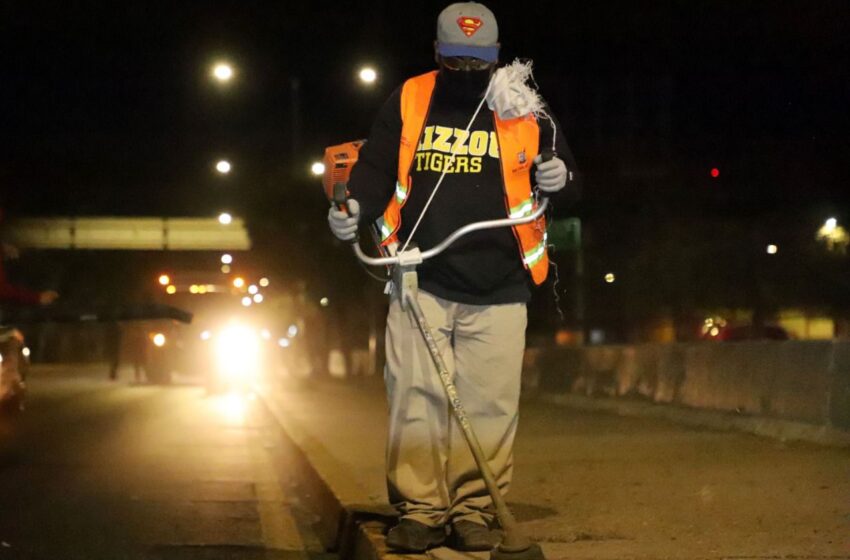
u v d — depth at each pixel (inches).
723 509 274.5
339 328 1472.7
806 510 269.9
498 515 199.2
